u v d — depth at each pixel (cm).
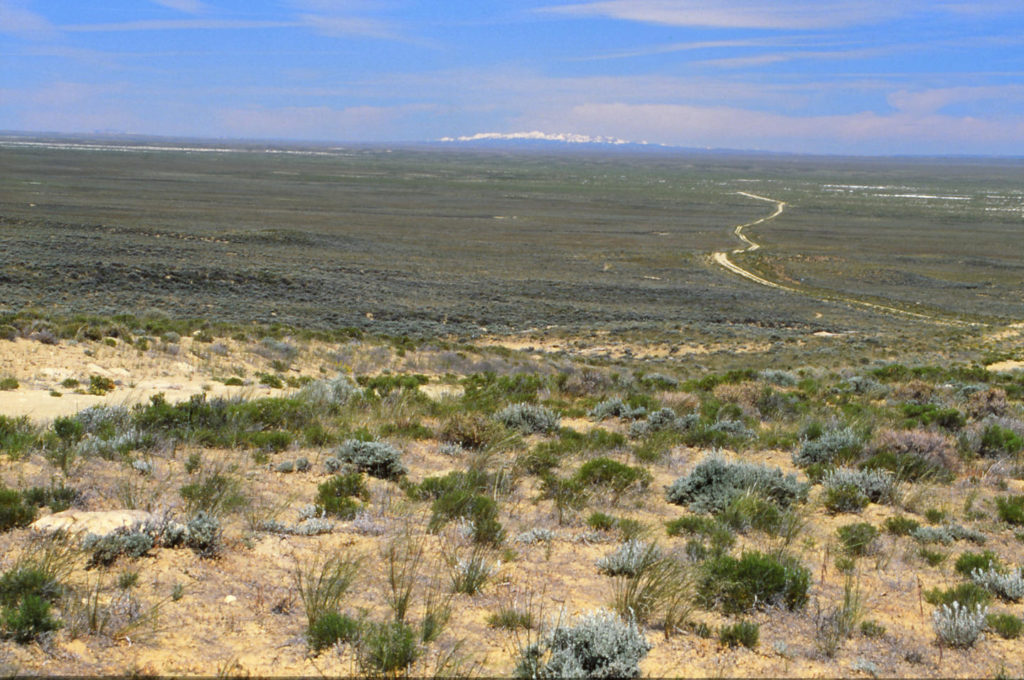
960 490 971
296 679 418
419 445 1090
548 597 560
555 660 436
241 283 5131
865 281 8094
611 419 1381
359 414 1281
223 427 1071
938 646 518
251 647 451
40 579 477
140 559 560
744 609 560
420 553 626
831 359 3550
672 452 1119
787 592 573
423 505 786
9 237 5734
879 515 854
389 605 522
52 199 10538
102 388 1522
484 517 710
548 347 3962
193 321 2986
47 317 2447
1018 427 1362
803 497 875
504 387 1736
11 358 1688
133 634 451
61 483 696
